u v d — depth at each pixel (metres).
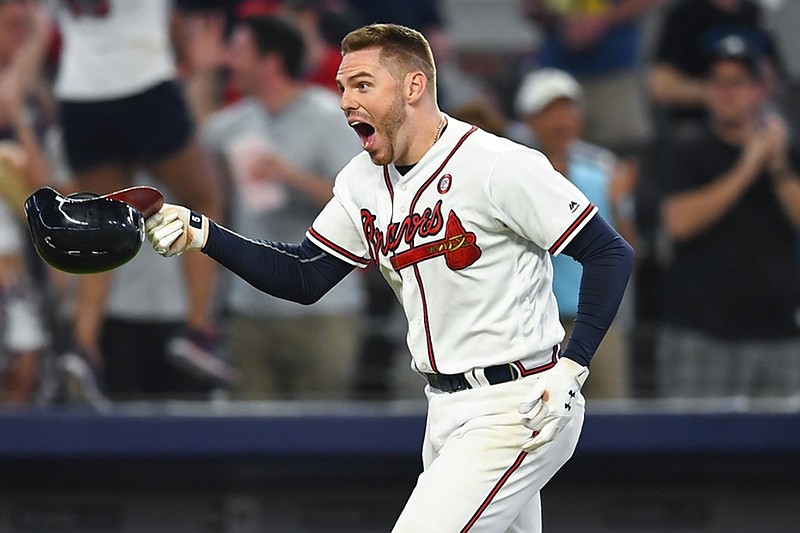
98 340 20.83
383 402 21.42
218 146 21.58
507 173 10.88
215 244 11.64
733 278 21.94
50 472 20.75
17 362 20.78
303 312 21.17
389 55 11.02
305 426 20.55
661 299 22.72
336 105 21.64
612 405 21.25
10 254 20.86
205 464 20.89
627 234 21.81
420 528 10.87
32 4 21.52
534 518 12.18
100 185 21.05
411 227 11.21
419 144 11.21
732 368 21.95
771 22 25.20
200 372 20.89
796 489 21.30
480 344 11.22
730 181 21.98
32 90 21.59
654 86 23.75
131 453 20.41
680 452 20.80
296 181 21.33
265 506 21.02
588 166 21.28
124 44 20.83
